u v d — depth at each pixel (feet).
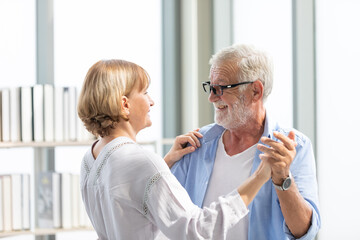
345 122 10.62
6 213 12.94
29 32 15.15
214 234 6.07
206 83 7.98
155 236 6.47
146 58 16.30
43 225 13.39
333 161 11.05
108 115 6.49
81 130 13.46
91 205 6.75
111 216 6.43
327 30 11.07
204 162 8.09
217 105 7.83
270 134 7.75
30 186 13.74
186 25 16.34
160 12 16.51
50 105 13.32
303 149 7.55
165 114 16.70
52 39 15.21
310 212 7.06
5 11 14.93
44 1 15.15
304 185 7.39
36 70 15.23
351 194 10.56
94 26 15.66
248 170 7.73
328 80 11.09
